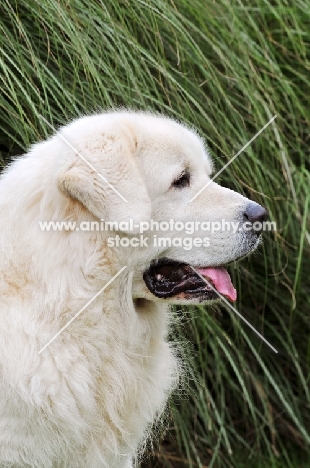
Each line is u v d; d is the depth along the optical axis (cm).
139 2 619
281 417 686
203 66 634
